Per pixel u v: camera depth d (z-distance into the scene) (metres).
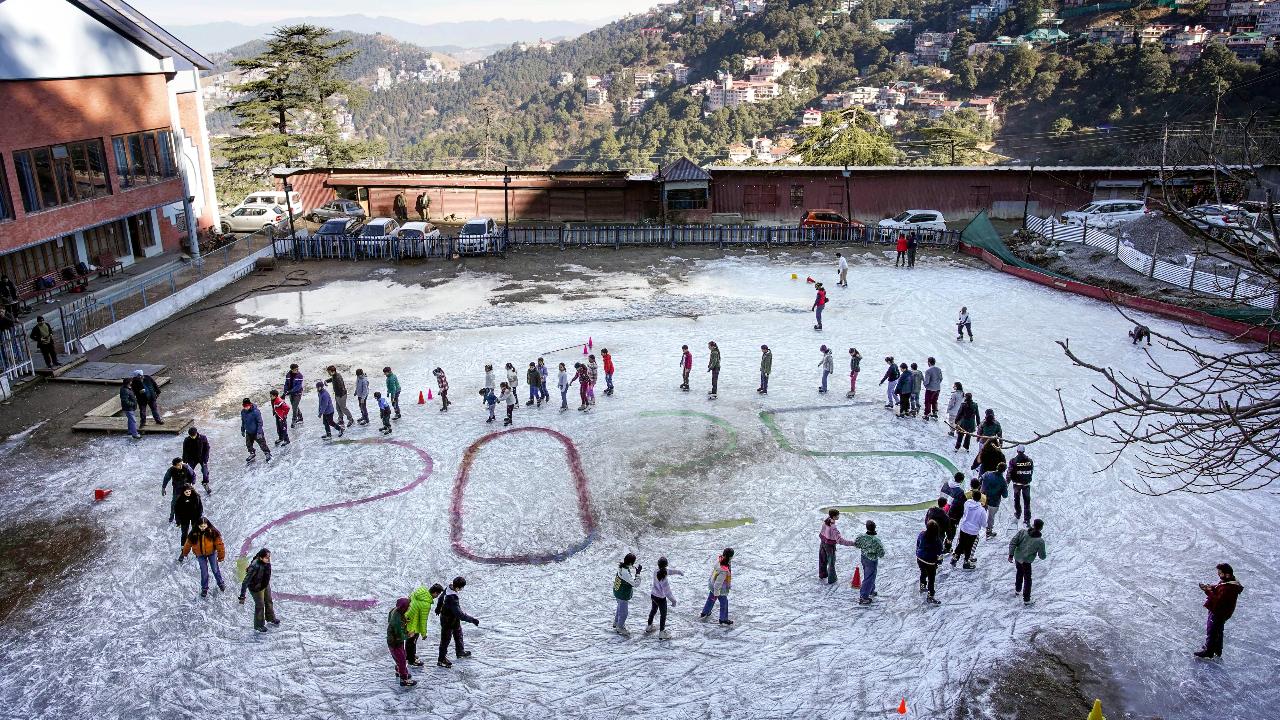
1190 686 13.21
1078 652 14.02
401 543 17.28
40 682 13.41
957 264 39.72
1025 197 49.66
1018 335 29.64
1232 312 29.14
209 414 23.27
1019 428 22.36
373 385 25.38
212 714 12.78
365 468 20.33
